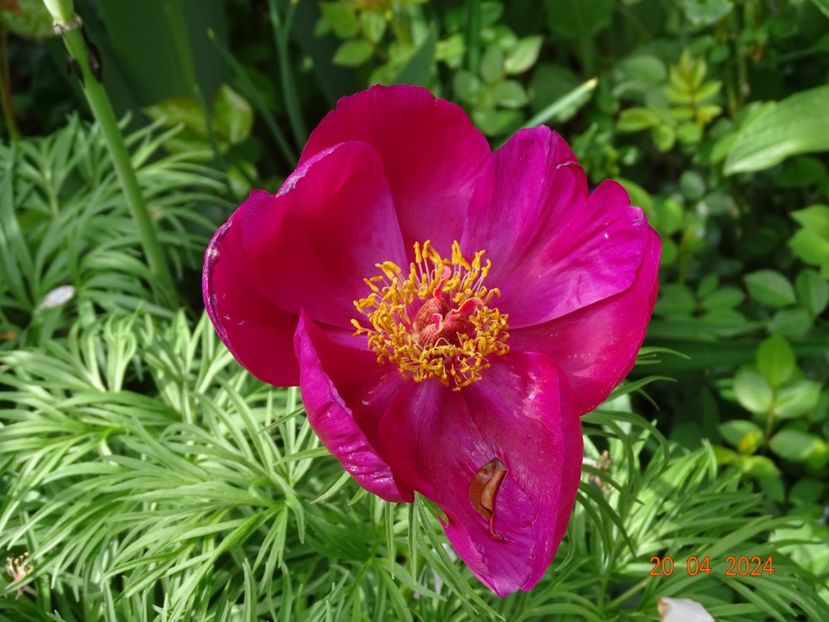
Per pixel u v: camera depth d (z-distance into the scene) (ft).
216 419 1.10
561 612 1.01
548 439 0.93
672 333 1.37
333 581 1.02
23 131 1.76
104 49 1.45
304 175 0.92
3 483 1.13
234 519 1.07
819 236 1.32
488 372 0.98
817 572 1.21
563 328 0.98
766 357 1.28
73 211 1.29
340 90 1.63
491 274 1.01
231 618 1.05
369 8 1.49
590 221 0.96
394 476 0.86
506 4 1.66
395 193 1.01
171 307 1.28
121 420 1.09
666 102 1.50
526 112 1.68
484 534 0.92
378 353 0.99
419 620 1.04
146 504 1.06
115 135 1.15
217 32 1.51
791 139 1.18
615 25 1.69
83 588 1.01
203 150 1.50
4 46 1.49
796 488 1.31
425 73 1.37
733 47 1.52
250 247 0.94
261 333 0.95
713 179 1.52
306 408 0.87
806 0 1.42
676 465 1.09
